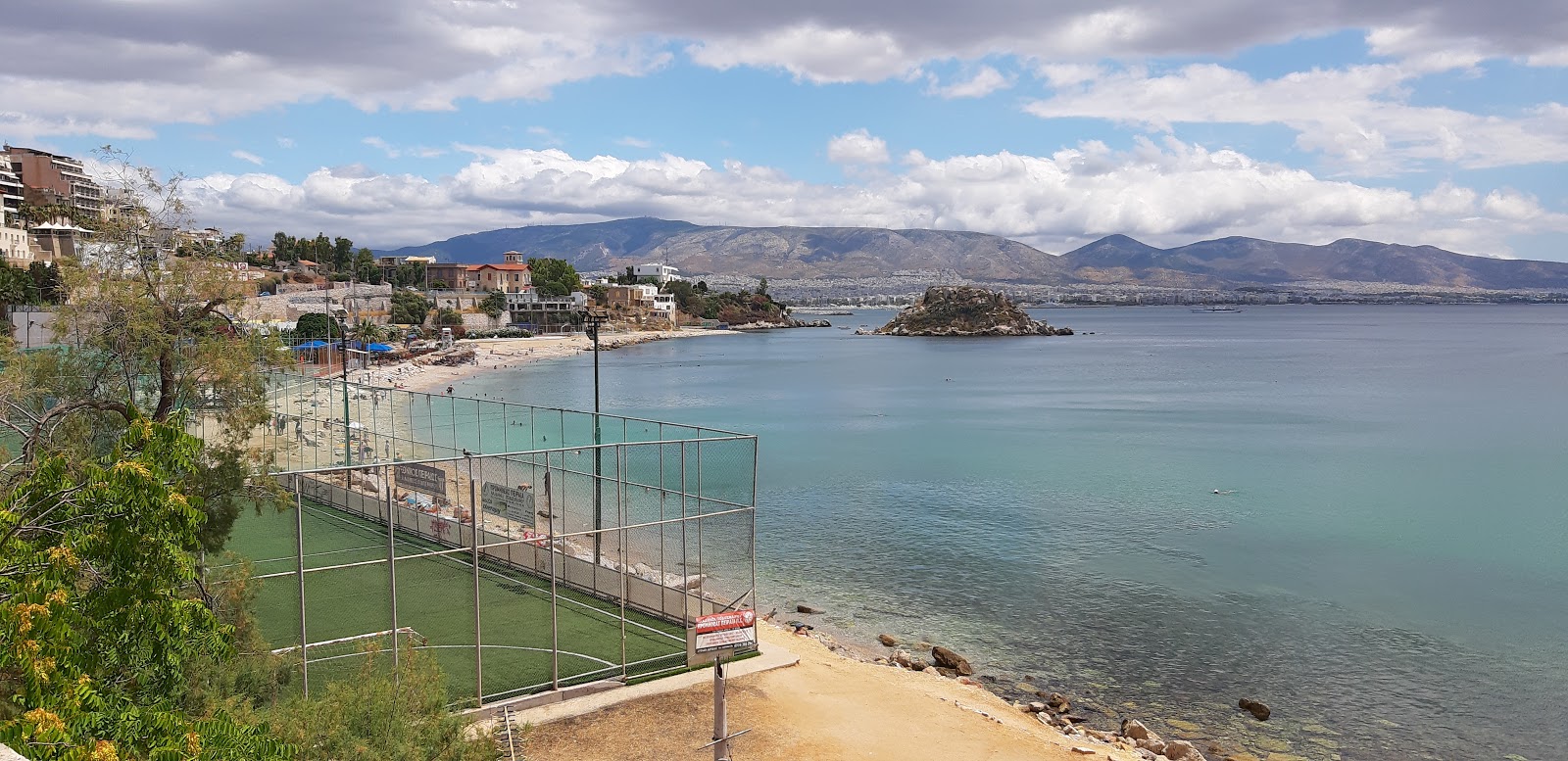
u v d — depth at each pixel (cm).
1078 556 5081
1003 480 7312
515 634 3212
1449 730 3072
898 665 3528
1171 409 12231
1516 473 7594
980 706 3075
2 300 10069
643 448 7981
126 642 1509
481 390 14062
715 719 2198
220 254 3195
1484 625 4038
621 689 2852
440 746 1884
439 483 4266
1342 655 3700
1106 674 3525
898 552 5131
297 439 5419
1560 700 3288
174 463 1600
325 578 3725
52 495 1495
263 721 1703
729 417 11475
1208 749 2941
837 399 13725
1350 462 8131
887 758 2528
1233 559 5028
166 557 1497
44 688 1217
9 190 19350
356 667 2722
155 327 2948
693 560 4594
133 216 3106
